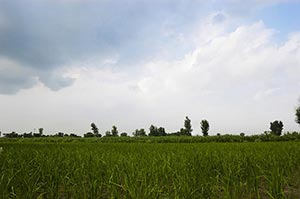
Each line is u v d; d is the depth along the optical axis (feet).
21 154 49.83
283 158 40.06
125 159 37.96
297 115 213.25
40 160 40.52
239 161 35.99
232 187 28.37
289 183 32.30
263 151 53.31
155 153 52.85
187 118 356.79
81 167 32.73
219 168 34.22
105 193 29.14
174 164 34.30
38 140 221.46
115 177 28.43
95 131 400.47
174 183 26.14
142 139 208.44
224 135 191.52
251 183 27.48
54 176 28.40
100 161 37.91
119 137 225.35
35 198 27.63
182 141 191.42
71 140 218.18
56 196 26.05
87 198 25.23
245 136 180.75
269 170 31.81
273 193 23.79
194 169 30.83
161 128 424.46
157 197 23.73
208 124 316.40
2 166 34.40
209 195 25.03
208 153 48.19
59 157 45.50
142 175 28.12
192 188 24.91
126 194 24.86
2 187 24.39
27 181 26.61
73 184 27.40
